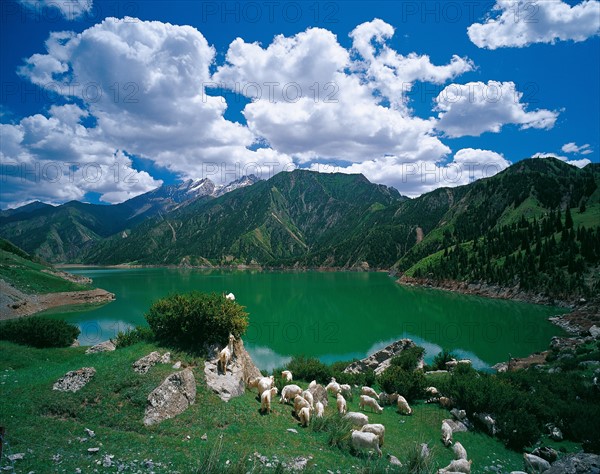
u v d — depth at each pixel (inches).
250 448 626.5
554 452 786.2
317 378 1362.0
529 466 738.8
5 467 465.4
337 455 659.4
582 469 634.8
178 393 738.8
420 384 1129.4
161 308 940.6
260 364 1914.4
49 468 483.2
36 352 1302.9
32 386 749.3
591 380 1203.2
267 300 4726.9
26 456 505.0
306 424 765.3
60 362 1240.8
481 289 5359.3
